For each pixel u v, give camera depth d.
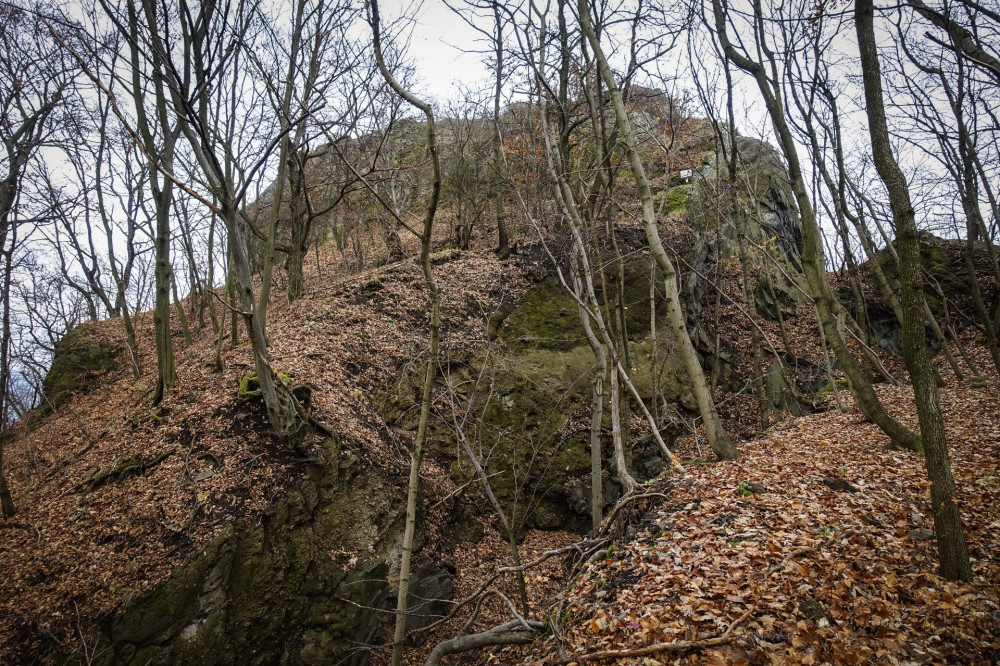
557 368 15.41
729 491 7.95
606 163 12.83
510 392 14.39
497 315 16.53
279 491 9.66
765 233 21.02
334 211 22.64
